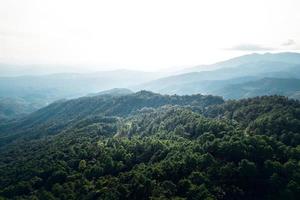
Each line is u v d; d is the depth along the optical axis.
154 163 131.25
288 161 110.56
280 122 142.75
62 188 124.88
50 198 118.88
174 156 126.50
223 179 106.31
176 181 111.12
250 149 117.56
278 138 135.12
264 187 104.31
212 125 152.00
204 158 115.56
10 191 135.50
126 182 119.00
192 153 125.31
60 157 164.38
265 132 141.75
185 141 148.25
